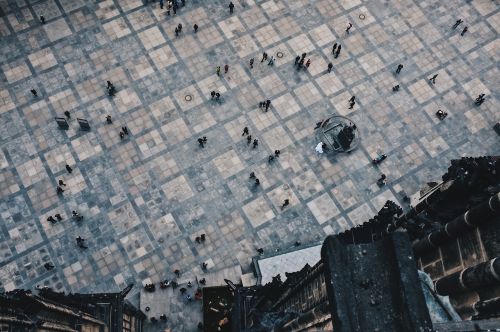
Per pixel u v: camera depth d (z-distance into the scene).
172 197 44.00
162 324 38.50
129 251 41.72
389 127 48.44
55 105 46.84
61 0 51.22
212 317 38.41
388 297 10.98
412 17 54.31
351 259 11.62
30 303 18.86
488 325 9.98
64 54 49.03
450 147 48.00
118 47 49.81
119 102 47.44
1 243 41.09
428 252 14.61
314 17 53.41
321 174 45.88
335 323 10.91
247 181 45.09
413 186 46.03
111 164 44.88
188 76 49.16
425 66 51.84
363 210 44.81
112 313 29.94
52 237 41.62
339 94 49.66
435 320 12.49
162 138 46.28
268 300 26.25
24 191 43.16
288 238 43.25
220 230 43.09
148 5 51.88
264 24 52.47
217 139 46.62
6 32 49.41
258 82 49.50
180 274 41.16
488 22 54.72
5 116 45.94
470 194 14.98
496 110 50.09
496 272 10.74
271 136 47.12
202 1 52.75
